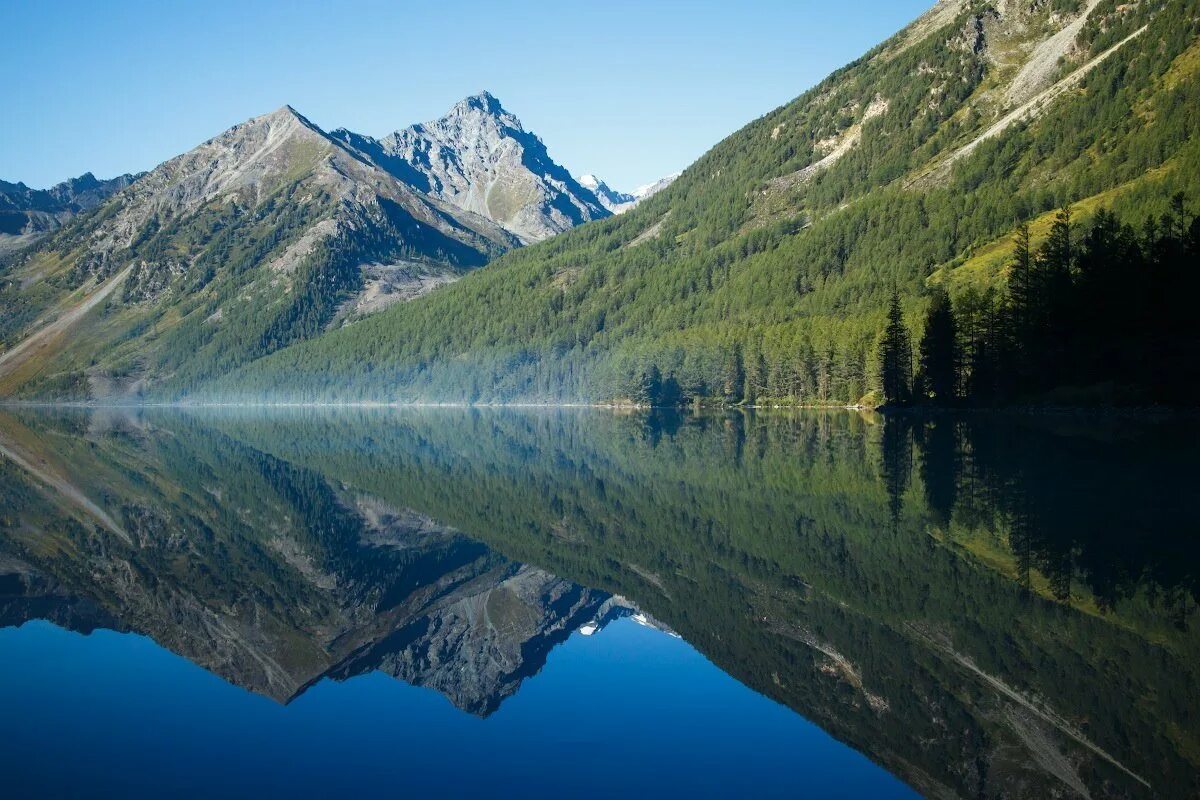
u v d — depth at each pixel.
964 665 27.28
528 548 51.78
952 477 64.25
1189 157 168.88
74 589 43.69
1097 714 23.09
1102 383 114.69
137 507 69.06
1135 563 36.88
